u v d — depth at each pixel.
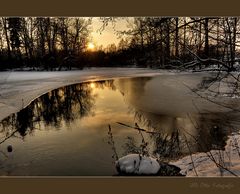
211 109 10.27
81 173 5.59
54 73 34.31
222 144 6.78
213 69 4.45
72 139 7.97
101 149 7.03
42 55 42.72
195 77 19.56
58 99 15.36
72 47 43.84
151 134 8.05
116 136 8.05
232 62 4.39
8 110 11.91
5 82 21.77
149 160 5.50
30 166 6.05
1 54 42.31
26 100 14.23
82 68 45.94
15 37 41.22
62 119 10.62
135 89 17.89
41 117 10.97
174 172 5.21
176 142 7.21
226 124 8.56
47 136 8.38
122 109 11.97
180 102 12.23
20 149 7.18
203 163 5.25
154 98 13.84
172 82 18.61
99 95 16.50
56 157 6.58
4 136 8.44
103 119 10.33
